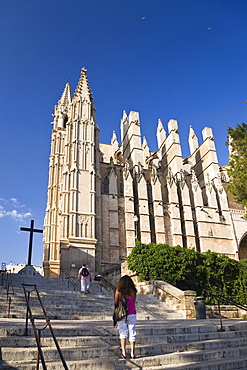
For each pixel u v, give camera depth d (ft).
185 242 169.89
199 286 89.30
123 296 28.63
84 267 71.00
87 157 150.61
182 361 28.94
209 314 68.49
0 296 52.34
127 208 157.89
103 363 25.41
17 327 32.17
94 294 70.33
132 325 27.99
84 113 161.17
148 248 93.04
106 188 172.35
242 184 79.71
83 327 34.96
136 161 179.73
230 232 178.40
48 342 28.86
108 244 147.23
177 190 182.80
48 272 153.79
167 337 34.35
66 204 141.38
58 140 189.98
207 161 198.08
